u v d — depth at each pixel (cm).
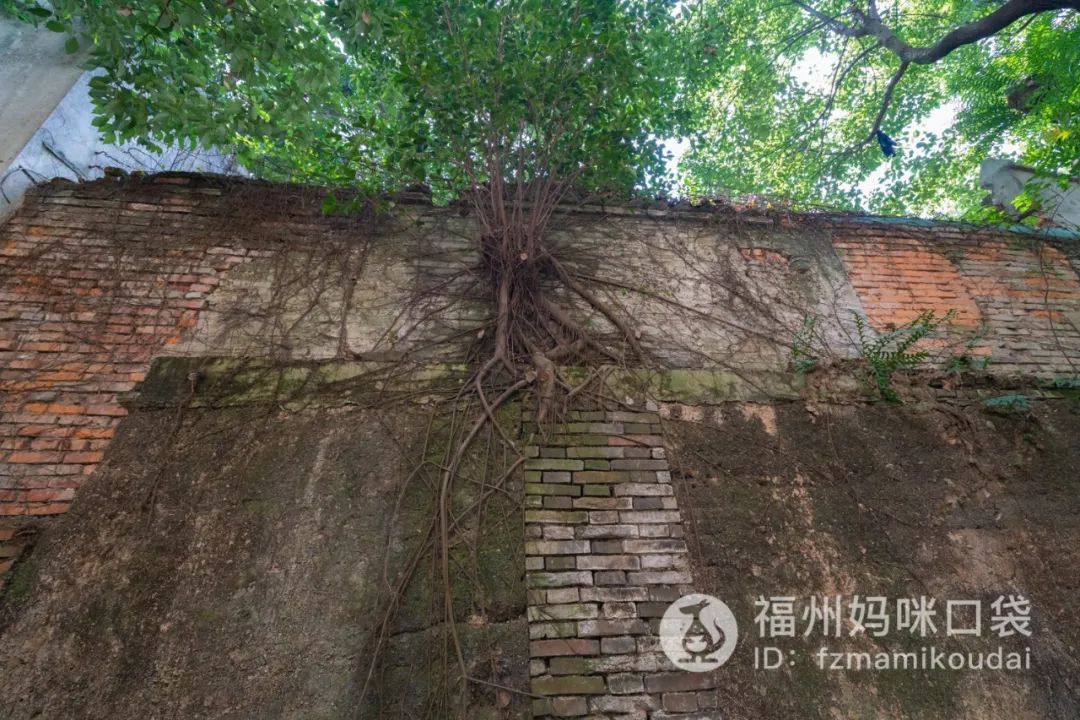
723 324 436
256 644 260
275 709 245
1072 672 291
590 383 363
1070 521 342
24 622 259
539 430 335
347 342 390
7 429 328
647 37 479
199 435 323
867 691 276
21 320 371
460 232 465
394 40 416
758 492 332
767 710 263
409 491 309
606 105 424
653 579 290
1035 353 456
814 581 304
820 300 467
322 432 329
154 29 393
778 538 316
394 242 450
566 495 312
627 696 255
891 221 534
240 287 410
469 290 431
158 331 381
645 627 274
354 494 307
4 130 444
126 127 419
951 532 331
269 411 335
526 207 470
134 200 439
